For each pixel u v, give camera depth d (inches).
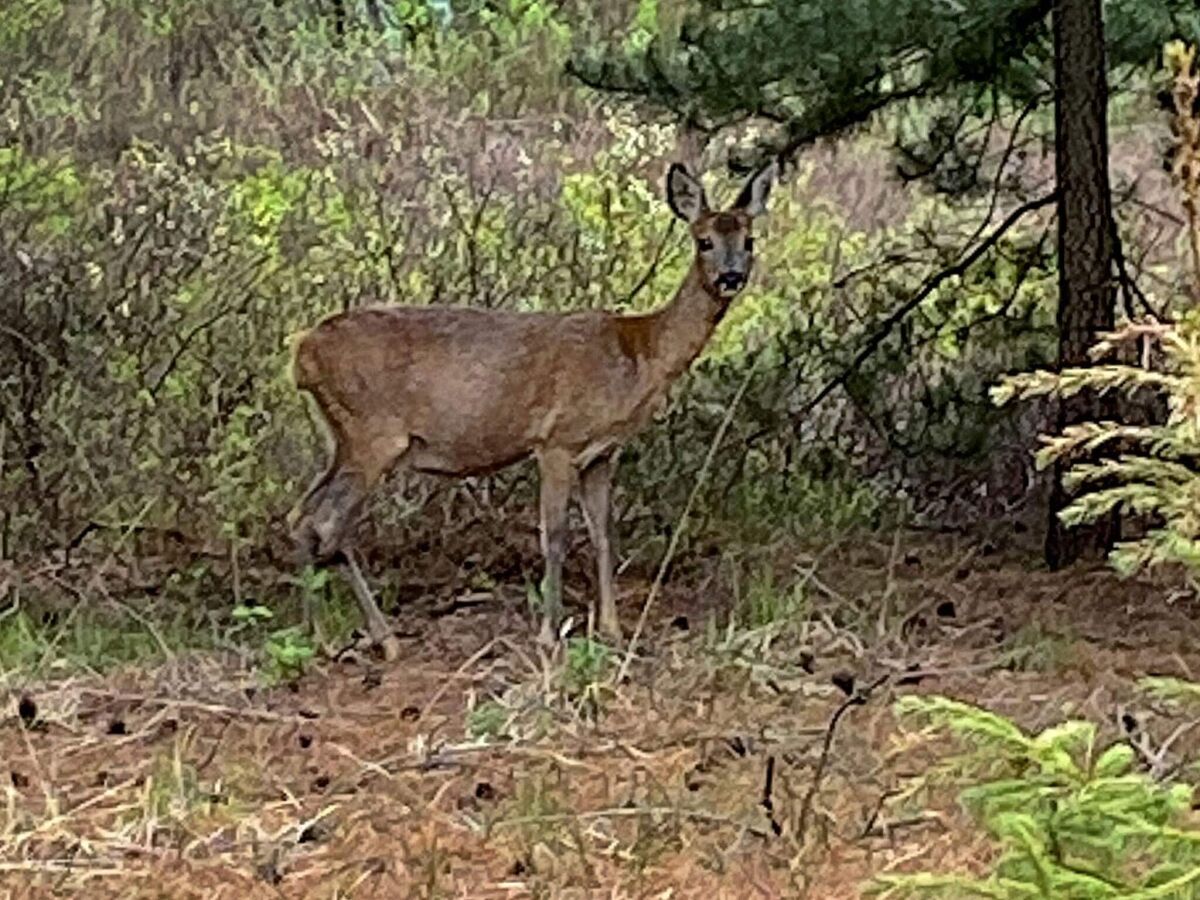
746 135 475.8
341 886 205.9
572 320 315.6
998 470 387.5
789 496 375.9
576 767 242.7
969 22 328.8
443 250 434.9
